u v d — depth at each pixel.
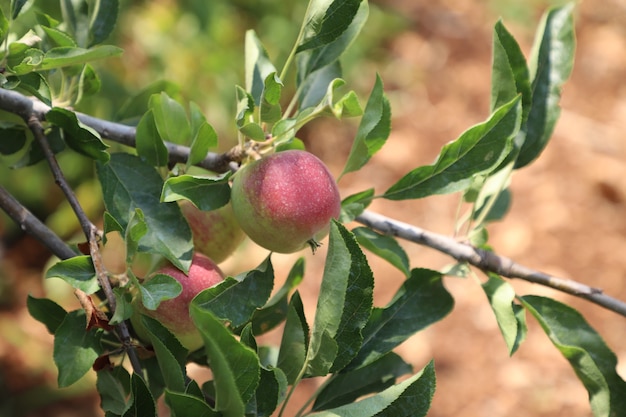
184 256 0.72
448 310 0.76
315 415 0.65
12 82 0.71
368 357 0.74
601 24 3.14
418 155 2.69
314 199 0.71
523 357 2.12
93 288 0.68
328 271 0.65
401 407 0.66
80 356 0.70
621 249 2.37
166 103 0.79
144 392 0.64
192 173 0.85
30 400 1.95
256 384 0.60
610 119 2.76
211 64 2.26
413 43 3.04
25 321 2.10
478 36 3.12
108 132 0.79
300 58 0.80
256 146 0.74
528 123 0.82
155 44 2.22
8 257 2.20
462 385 2.07
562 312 0.79
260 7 2.53
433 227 2.45
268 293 0.71
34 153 0.77
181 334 0.72
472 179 0.75
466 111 2.85
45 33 0.79
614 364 0.78
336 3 0.72
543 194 2.51
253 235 0.72
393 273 2.31
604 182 2.51
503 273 0.79
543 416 2.01
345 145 2.67
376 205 2.51
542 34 0.82
